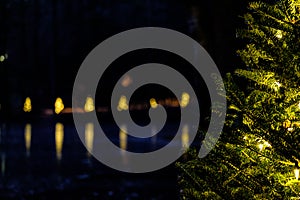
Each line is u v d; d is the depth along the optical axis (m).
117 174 18.39
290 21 2.85
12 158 24.19
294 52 2.75
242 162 3.04
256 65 2.96
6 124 51.31
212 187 3.11
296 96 2.79
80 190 15.72
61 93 63.41
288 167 2.86
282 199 2.87
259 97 2.87
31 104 66.00
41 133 39.22
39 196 14.84
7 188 16.09
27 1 65.62
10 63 70.31
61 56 62.72
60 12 66.00
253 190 3.00
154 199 13.84
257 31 2.89
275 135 2.81
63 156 24.56
